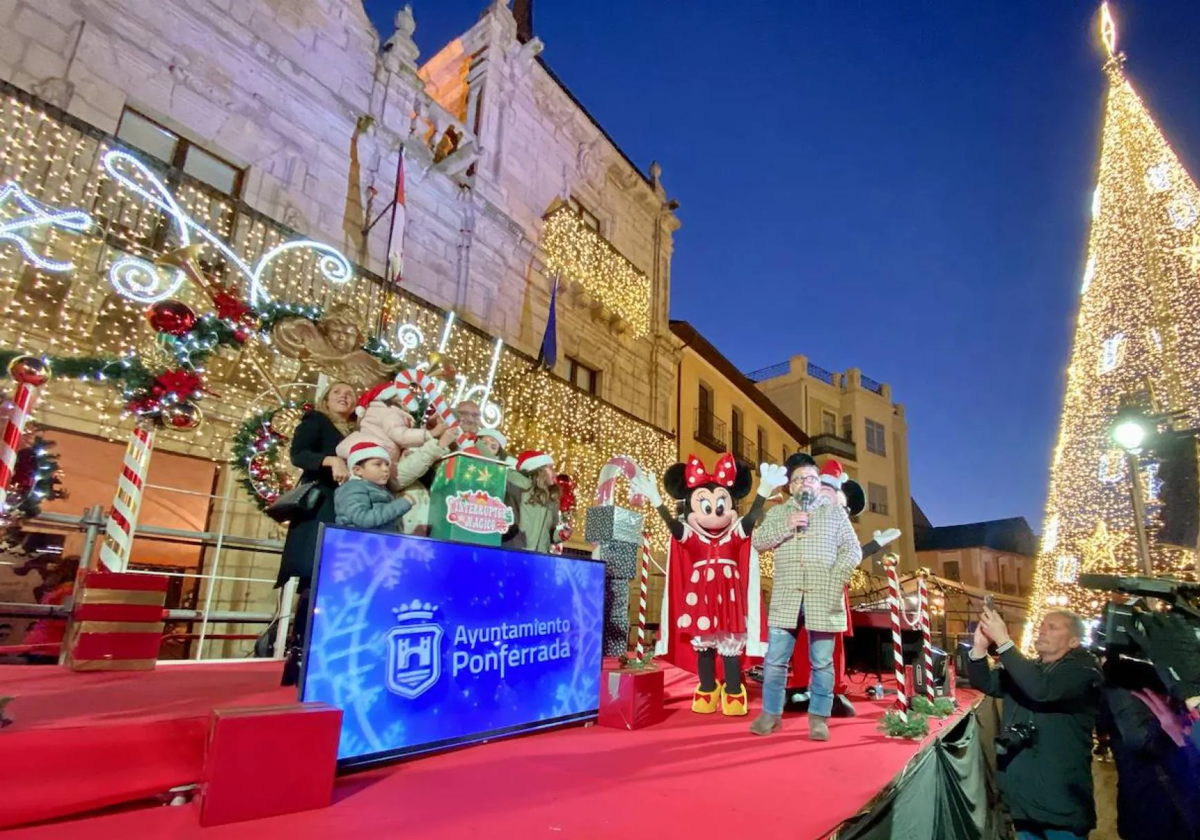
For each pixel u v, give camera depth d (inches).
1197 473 281.9
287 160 360.5
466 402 183.3
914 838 119.5
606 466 220.5
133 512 195.8
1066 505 480.1
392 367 301.7
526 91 536.7
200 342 229.8
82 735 75.1
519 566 124.0
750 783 99.6
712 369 785.6
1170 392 371.2
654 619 528.4
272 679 152.1
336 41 394.3
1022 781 132.5
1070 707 131.9
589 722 137.9
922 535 1504.7
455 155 438.9
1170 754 119.6
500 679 116.6
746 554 173.3
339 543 93.2
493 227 477.1
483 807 80.0
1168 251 386.3
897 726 147.6
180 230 296.4
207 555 301.0
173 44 319.6
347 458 127.8
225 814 70.8
